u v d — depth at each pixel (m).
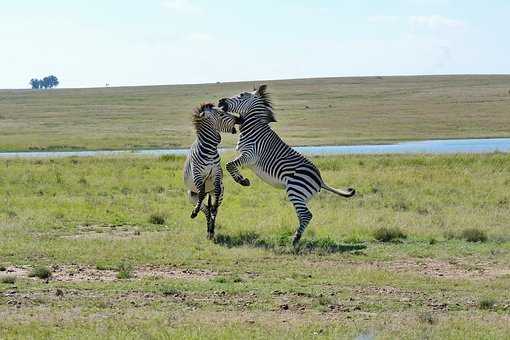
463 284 18.27
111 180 39.16
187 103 165.38
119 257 20.80
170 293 16.75
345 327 13.84
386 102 159.12
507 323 14.40
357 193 35.09
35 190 35.09
